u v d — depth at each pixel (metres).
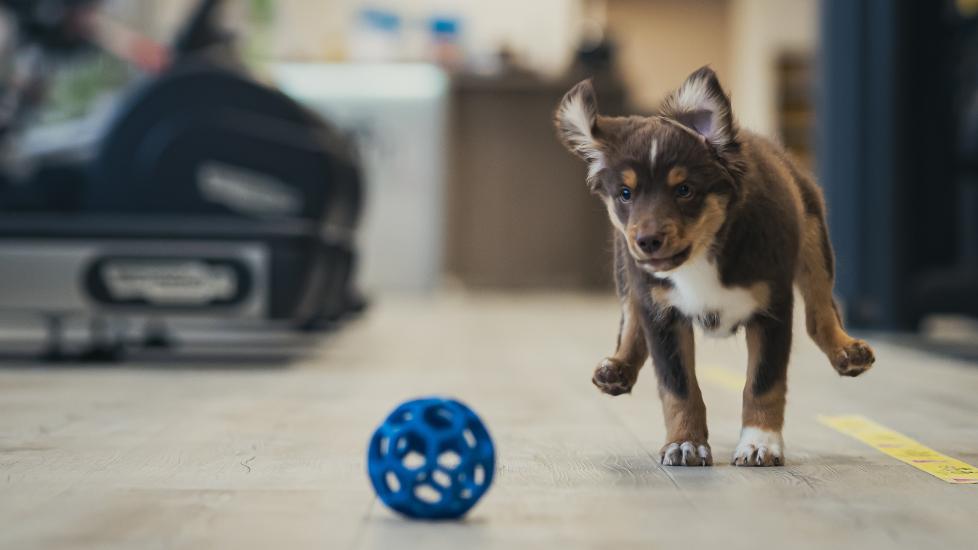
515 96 6.91
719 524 1.49
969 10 4.05
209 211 3.16
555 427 2.06
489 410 2.24
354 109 6.32
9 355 3.19
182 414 2.19
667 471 1.73
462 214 6.96
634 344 1.82
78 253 2.87
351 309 4.26
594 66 6.88
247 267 2.87
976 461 1.80
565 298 6.61
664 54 9.54
